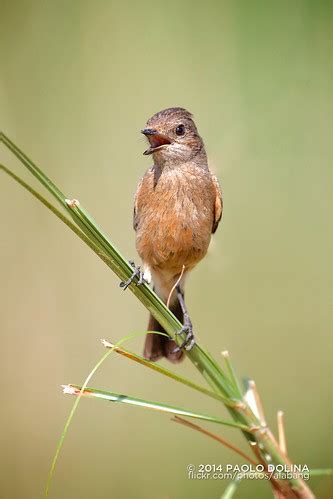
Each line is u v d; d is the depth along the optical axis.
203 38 11.71
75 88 11.57
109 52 11.72
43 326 11.12
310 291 11.75
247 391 5.70
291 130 11.54
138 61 11.77
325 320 11.70
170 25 11.82
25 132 11.29
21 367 11.02
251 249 11.76
